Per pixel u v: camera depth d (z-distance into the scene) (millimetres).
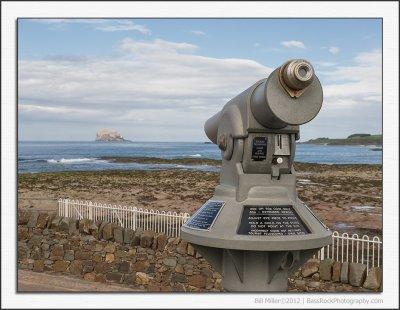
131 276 9203
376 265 9039
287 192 5199
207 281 8508
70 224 10062
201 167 40312
